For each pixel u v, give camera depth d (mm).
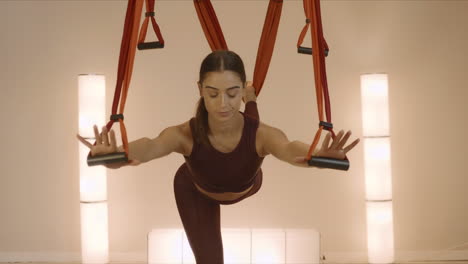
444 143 4473
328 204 4453
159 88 4457
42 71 4477
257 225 4445
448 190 4473
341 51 4453
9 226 4492
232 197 2088
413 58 4453
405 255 4449
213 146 1886
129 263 4402
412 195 4477
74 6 4457
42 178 4496
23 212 4496
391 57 4453
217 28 2438
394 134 4480
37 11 4457
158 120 4457
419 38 4449
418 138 4477
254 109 2336
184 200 2160
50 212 4496
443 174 4477
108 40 4465
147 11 2156
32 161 4492
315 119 4445
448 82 4461
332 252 4445
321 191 4453
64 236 4504
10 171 4496
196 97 4457
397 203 4480
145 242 4469
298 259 3934
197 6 2402
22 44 4465
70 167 4496
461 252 4441
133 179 4473
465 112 4461
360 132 4449
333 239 4453
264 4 4445
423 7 4441
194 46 4457
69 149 4496
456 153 4465
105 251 4168
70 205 4496
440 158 4477
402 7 4445
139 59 4457
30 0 4453
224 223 4445
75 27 4465
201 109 1868
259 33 4438
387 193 4125
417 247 4477
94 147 1590
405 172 4480
